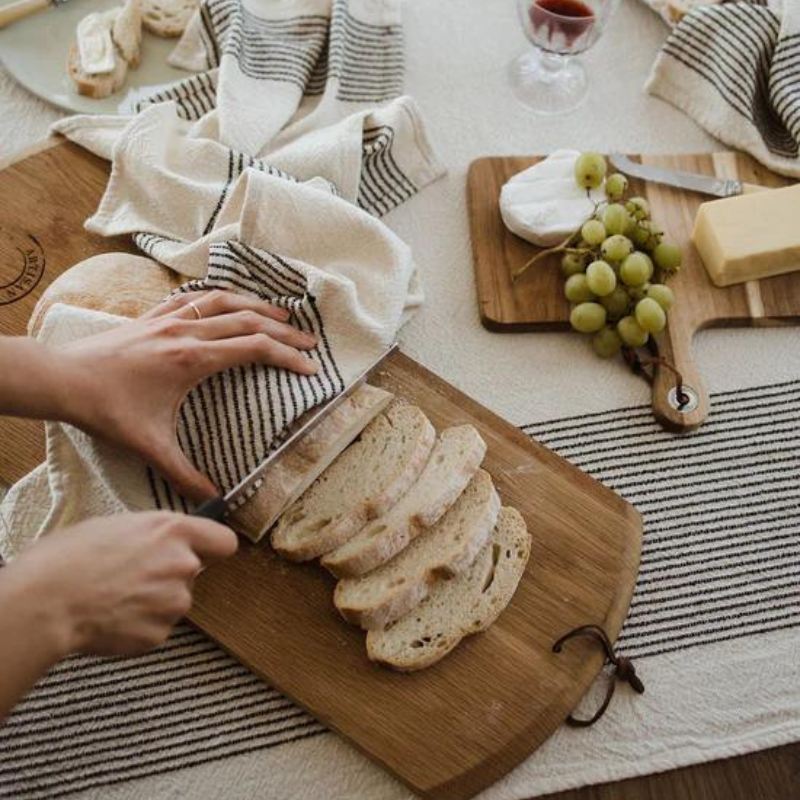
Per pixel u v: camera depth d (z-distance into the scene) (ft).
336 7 4.50
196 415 3.27
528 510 3.46
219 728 3.21
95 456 3.20
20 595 2.32
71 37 4.60
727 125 4.48
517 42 5.00
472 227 4.21
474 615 3.20
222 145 4.00
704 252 4.09
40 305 3.61
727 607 3.51
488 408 3.84
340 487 3.38
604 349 3.90
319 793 3.13
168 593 2.52
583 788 3.19
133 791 3.12
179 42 4.54
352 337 3.53
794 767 3.26
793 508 3.71
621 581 3.34
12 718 3.20
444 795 3.01
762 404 3.92
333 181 4.03
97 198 4.08
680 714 3.29
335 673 3.15
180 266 3.70
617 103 4.78
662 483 3.74
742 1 4.64
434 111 4.71
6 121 4.50
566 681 3.15
